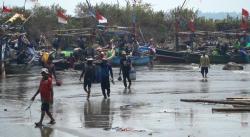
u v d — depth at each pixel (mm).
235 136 24219
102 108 33438
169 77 59781
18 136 24609
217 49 94688
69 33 92375
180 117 29656
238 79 57125
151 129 26078
